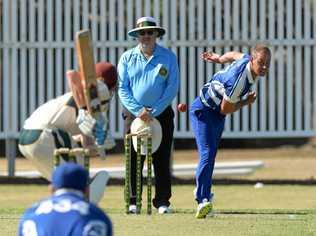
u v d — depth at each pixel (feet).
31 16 192.54
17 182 191.93
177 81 132.98
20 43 192.95
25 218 68.59
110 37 191.62
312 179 202.39
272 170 231.71
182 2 191.01
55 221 67.10
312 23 191.93
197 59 191.72
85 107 101.96
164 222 118.93
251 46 191.52
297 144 325.01
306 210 140.97
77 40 97.96
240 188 182.09
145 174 176.96
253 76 118.42
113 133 191.52
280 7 191.31
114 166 233.35
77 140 106.52
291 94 192.85
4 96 193.88
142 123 128.26
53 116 110.11
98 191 106.93
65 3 191.93
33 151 109.91
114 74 109.50
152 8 193.77
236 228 114.62
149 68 131.95
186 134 192.03
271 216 129.49
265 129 193.06
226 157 284.20
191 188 181.27
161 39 191.21
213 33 191.52
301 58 192.34
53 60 193.16
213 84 121.39
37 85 193.47
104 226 67.51
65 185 69.10
